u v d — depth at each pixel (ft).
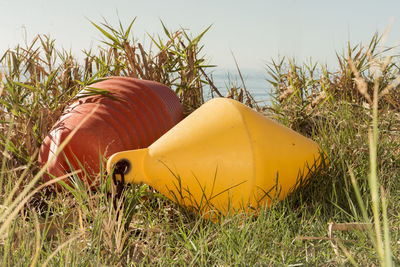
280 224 6.97
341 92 15.21
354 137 11.07
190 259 6.25
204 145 7.34
